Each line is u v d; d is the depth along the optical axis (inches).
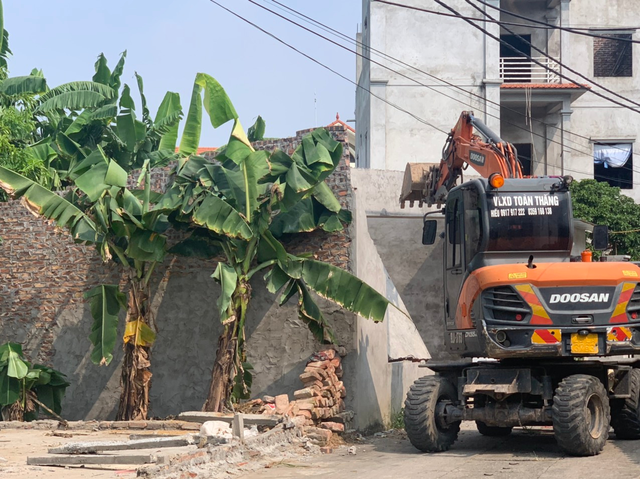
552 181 467.8
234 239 545.6
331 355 555.5
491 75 1294.3
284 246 585.0
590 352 429.1
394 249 878.4
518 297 436.1
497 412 452.1
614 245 1058.1
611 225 1056.8
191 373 604.1
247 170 521.0
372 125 1304.1
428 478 366.9
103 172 524.1
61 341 650.2
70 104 779.4
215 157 571.8
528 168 1339.8
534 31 1354.6
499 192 465.4
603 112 1339.8
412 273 876.0
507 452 455.2
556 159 1334.9
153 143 821.2
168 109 753.0
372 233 877.8
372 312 527.8
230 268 532.7
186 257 608.4
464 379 470.3
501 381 449.4
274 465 418.3
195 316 609.0
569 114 1314.0
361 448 494.3
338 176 579.2
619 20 1355.8
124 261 570.9
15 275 670.5
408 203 886.4
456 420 463.8
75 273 653.9
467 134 587.5
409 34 1311.5
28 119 789.2
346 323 567.5
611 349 429.4
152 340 567.8
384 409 637.9
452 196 490.6
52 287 658.8
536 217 461.7
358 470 399.9
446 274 502.9
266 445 442.6
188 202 537.6
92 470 374.0
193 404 600.7
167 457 362.6
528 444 491.8
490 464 406.0
